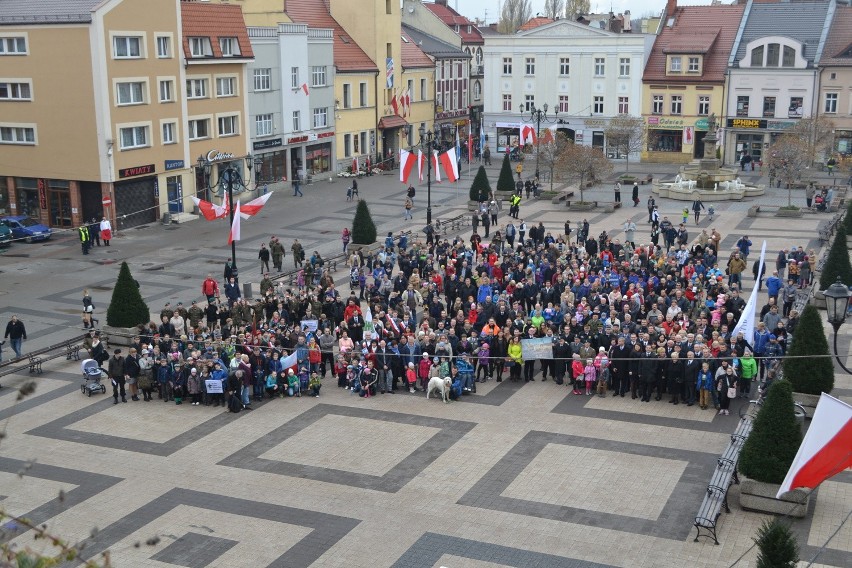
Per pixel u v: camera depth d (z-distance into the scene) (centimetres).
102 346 3125
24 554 816
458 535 2064
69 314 3962
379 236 5625
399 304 3588
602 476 2350
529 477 2350
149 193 6106
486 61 9675
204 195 6556
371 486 2314
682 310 3438
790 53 8350
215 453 2534
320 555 1988
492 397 2942
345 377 3061
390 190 7512
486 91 9762
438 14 11556
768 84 8481
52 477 2392
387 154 9094
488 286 3681
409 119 9531
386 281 4028
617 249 4484
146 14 5866
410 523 2123
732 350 2814
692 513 2145
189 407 2895
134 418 2805
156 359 2947
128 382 2948
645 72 9019
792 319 3209
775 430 2102
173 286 4459
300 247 4797
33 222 5884
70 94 5656
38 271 4775
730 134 8750
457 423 2725
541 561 1948
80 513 2194
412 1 10850
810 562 1814
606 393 2956
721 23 9044
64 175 5800
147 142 6006
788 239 5309
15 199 6000
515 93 9638
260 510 2197
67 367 3281
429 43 10356
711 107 8762
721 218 6041
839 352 3281
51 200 5912
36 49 5684
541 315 3316
